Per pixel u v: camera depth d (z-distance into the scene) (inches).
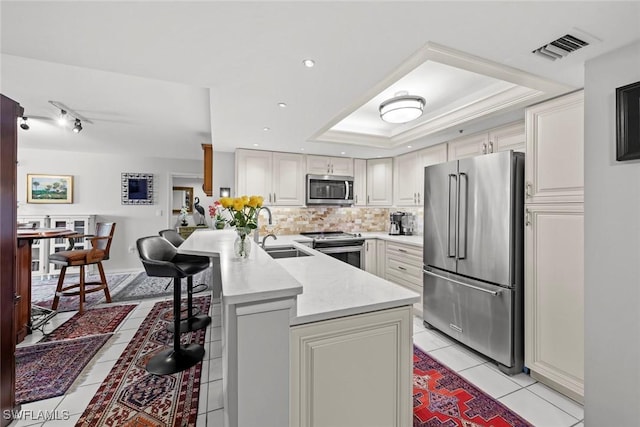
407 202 153.9
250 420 38.2
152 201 227.6
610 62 54.2
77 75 88.0
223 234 113.2
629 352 52.4
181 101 108.7
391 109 96.3
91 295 155.3
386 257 151.6
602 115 55.3
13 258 63.8
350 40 50.4
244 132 112.7
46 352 93.1
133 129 147.8
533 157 79.0
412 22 45.3
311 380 43.5
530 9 41.8
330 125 102.7
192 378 79.3
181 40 50.3
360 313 46.8
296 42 51.2
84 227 201.0
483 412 67.6
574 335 70.0
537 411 67.9
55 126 143.3
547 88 68.9
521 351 83.5
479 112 94.1
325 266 76.5
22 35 48.1
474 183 92.0
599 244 55.9
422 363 89.0
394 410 49.4
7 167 61.1
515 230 82.8
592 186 56.8
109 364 86.1
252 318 38.0
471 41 50.7
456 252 98.0
